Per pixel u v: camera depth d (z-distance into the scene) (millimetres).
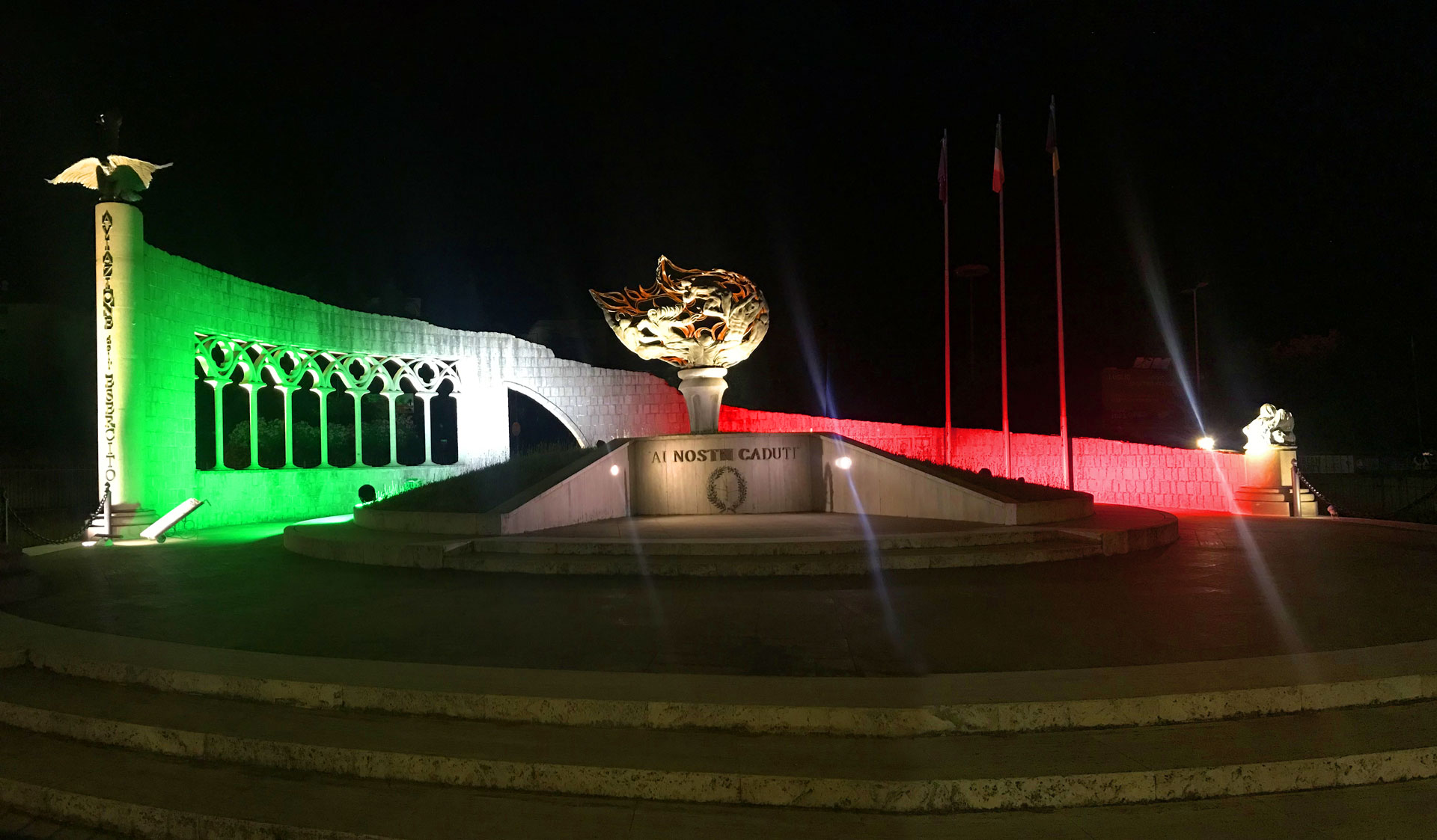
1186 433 36469
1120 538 12852
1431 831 4535
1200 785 4910
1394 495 24984
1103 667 6539
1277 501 20594
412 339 26516
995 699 5551
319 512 23719
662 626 8188
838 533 12883
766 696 5719
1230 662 6414
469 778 5137
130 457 17469
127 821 5004
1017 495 14898
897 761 5074
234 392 28844
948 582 10484
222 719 5891
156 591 10633
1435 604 9070
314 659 6789
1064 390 22844
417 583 10859
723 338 18672
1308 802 4871
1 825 5164
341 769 5320
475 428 27500
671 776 4957
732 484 17125
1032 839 4488
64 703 6258
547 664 6902
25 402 27609
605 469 16281
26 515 20422
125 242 17562
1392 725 5551
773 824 4691
